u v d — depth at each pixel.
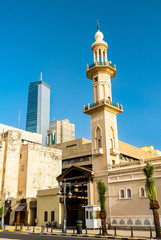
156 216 24.77
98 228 36.38
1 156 62.62
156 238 23.23
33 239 23.48
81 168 44.75
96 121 46.44
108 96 48.12
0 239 22.72
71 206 47.62
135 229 35.34
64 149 80.12
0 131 92.25
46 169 65.75
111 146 45.03
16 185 62.16
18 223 52.75
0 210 45.47
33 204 51.62
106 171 41.81
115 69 50.03
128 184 38.31
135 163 38.62
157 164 35.25
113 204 39.31
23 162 63.72
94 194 42.44
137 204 36.25
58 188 45.78
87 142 79.50
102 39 52.44
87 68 50.31
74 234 28.66
